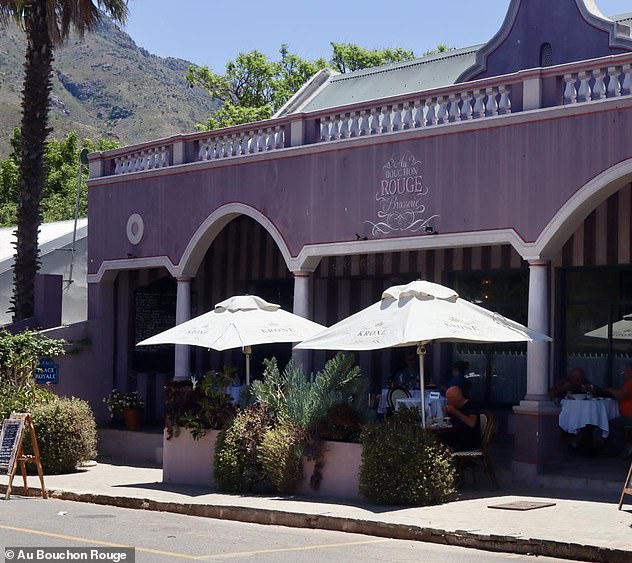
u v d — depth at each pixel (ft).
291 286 73.20
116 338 76.07
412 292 45.50
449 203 53.42
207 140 67.36
